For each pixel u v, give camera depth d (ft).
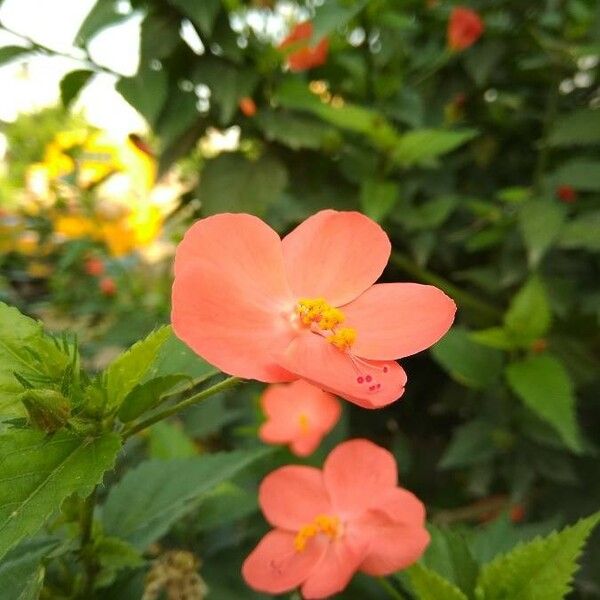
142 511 0.36
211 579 0.45
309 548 0.36
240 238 0.28
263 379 0.25
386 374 0.26
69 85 0.59
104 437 0.26
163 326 0.26
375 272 0.29
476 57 0.72
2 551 0.22
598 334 0.70
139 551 0.34
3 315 0.26
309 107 0.60
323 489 0.37
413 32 0.80
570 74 0.72
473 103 0.77
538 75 0.74
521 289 0.66
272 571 0.36
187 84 0.60
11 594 0.30
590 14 0.70
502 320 0.69
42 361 0.26
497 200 0.78
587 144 0.72
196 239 0.27
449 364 0.58
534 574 0.30
